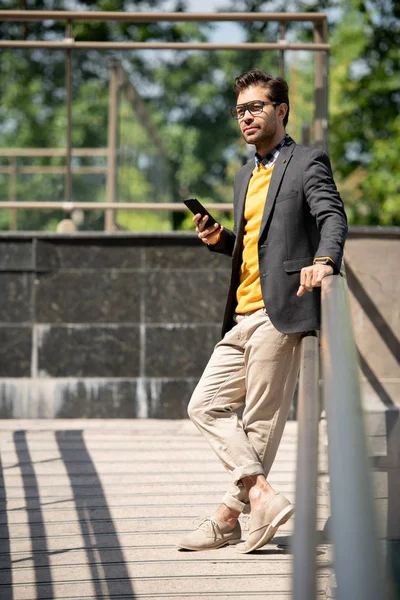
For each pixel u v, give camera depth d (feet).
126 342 50.31
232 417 26.17
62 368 50.39
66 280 50.62
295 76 53.06
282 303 24.98
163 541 27.58
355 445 11.72
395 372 50.52
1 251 50.60
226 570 24.56
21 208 56.18
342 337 15.78
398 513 18.71
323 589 19.80
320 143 52.85
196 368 50.16
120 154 67.56
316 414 15.85
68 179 58.95
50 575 24.56
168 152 92.73
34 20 53.57
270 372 25.52
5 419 50.06
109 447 42.42
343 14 167.12
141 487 34.47
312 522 11.71
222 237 27.27
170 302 50.42
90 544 27.40
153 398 50.01
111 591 23.09
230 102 88.79
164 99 87.45
